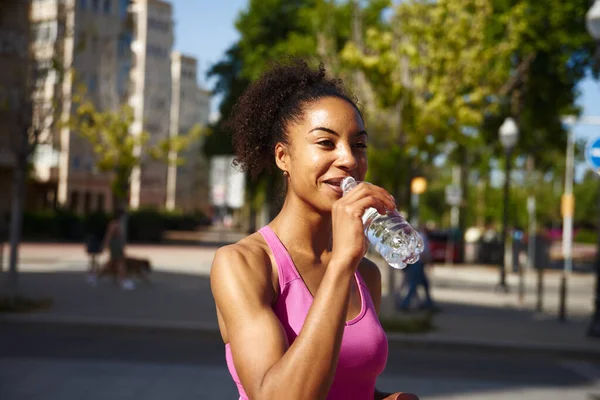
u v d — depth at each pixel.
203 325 11.54
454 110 13.81
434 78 14.08
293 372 1.38
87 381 7.77
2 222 38.41
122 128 28.33
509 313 15.11
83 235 39.62
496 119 31.25
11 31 27.88
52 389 7.32
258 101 1.90
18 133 13.12
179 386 7.68
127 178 28.31
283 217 1.79
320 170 1.68
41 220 39.53
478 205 45.66
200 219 69.56
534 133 33.22
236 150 1.95
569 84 30.75
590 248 45.19
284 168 1.79
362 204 1.50
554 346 10.88
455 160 35.59
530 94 31.05
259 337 1.51
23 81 13.38
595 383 8.93
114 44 44.84
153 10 68.25
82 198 60.38
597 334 11.83
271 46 40.09
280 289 1.68
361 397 1.70
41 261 24.39
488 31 28.11
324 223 1.78
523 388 8.38
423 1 14.18
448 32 14.09
